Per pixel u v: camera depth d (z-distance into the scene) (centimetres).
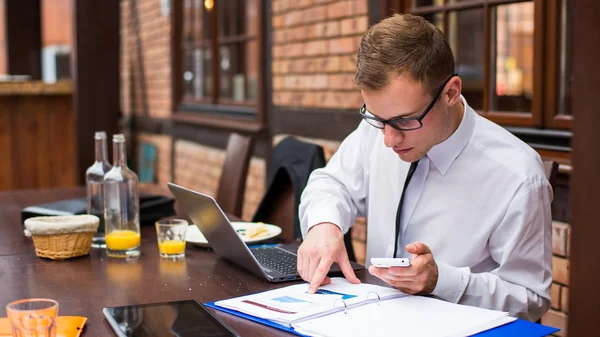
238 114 478
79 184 562
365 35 147
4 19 687
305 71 384
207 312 134
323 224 167
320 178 196
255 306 136
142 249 198
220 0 519
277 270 167
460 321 125
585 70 93
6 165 563
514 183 158
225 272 170
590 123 93
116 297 149
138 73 723
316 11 369
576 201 95
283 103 412
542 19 253
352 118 342
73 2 552
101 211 202
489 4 283
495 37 287
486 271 167
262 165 439
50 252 184
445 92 145
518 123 267
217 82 533
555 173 170
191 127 577
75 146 571
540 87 255
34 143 570
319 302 137
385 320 126
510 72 570
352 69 341
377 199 182
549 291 155
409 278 140
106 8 558
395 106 141
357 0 335
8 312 113
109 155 567
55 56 796
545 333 120
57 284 160
